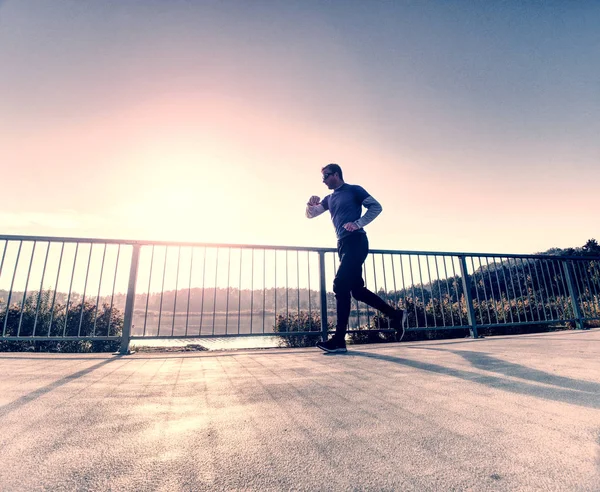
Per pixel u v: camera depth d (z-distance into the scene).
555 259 6.04
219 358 3.16
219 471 0.87
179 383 1.94
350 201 3.52
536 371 2.10
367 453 0.97
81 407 1.44
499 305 7.45
